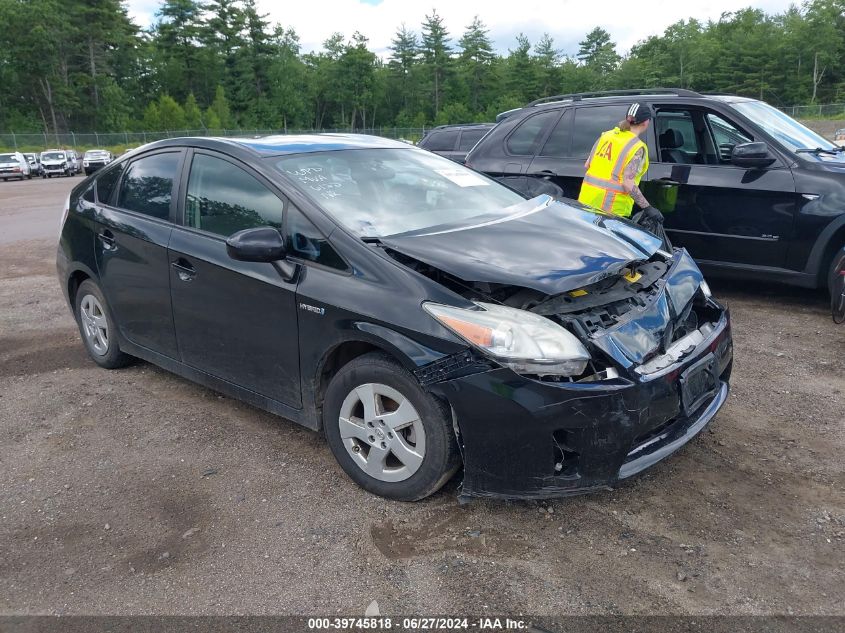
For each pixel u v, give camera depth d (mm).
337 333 3219
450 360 2871
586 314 3041
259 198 3711
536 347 2779
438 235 3428
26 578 2887
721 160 6266
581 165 6840
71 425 4266
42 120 83000
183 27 97062
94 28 84125
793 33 97500
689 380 3139
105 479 3635
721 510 3154
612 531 3021
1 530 3221
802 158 5828
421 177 4168
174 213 4160
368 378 3188
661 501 3232
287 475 3596
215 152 4023
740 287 6941
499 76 112500
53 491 3537
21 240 11648
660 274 3557
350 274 3238
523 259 3146
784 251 5898
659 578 2725
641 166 5715
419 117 101688
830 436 3826
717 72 103938
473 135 13531
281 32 102062
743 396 4371
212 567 2908
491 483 2934
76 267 4934
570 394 2756
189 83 98125
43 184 32500
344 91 106875
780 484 3359
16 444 4055
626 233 3773
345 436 3359
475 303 2961
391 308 3041
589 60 124312
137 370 5113
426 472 3094
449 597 2668
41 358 5445
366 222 3518
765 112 6512
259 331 3617
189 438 4043
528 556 2879
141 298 4371
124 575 2885
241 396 3910
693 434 3178
